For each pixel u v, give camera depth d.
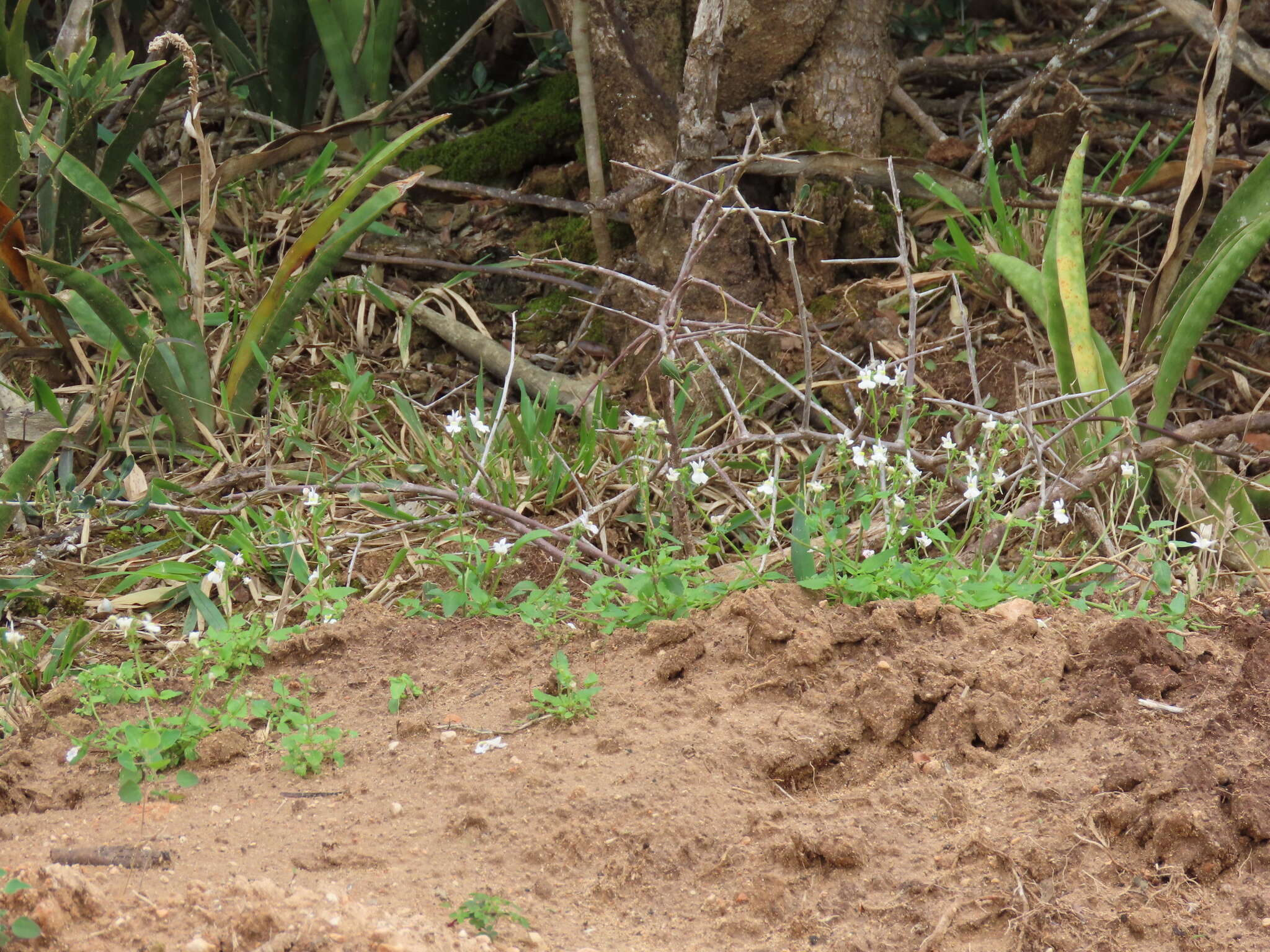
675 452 5.35
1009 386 7.19
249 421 6.86
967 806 3.81
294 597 5.62
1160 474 6.32
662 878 3.62
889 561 4.92
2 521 5.71
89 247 7.98
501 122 9.28
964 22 10.57
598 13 7.52
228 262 7.89
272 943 2.98
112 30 8.93
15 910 3.06
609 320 7.96
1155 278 6.69
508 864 3.63
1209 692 4.21
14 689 4.59
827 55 7.79
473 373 7.86
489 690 4.60
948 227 7.55
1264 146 7.91
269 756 4.23
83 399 6.70
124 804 3.97
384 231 7.53
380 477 6.31
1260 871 3.54
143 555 5.94
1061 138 7.68
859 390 7.32
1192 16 6.96
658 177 5.66
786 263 7.70
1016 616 4.69
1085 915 3.40
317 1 8.38
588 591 5.11
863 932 3.40
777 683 4.41
